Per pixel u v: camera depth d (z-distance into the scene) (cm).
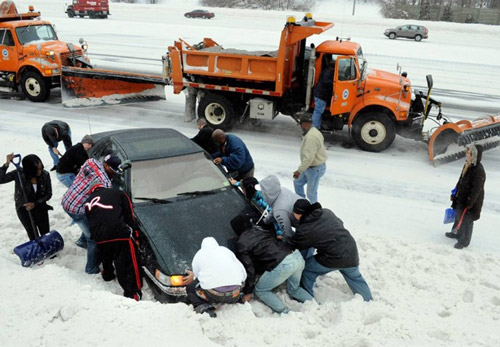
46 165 836
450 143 930
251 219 475
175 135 638
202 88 1086
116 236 436
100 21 3744
